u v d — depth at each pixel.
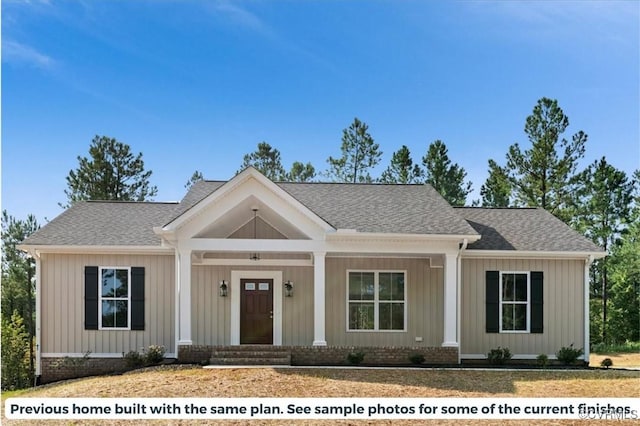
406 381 14.73
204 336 19.20
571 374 16.14
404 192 21.47
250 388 13.70
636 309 34.81
